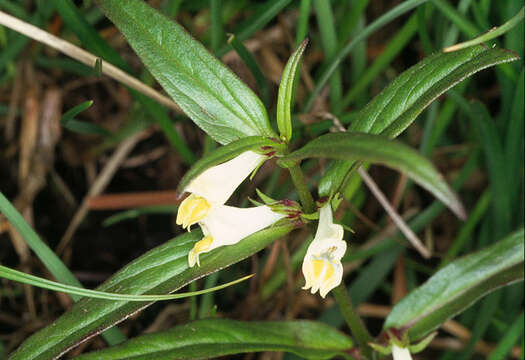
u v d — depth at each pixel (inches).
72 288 5.9
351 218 8.5
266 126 5.9
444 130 8.4
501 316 7.9
